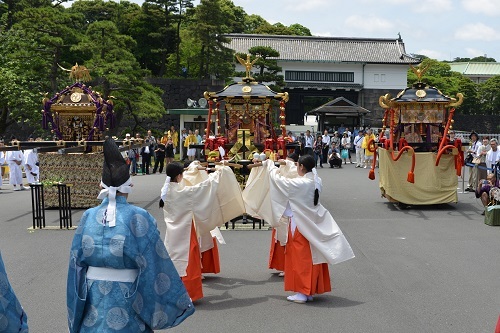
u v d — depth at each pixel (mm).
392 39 57125
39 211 13078
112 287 4367
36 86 31469
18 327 4227
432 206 16031
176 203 7449
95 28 33688
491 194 14000
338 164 31031
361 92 54562
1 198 19172
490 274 8898
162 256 4453
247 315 7062
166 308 4406
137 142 17500
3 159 22234
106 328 4297
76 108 16531
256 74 44438
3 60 31078
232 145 14742
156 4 46812
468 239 11586
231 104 15133
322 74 54156
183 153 32844
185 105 45656
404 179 15641
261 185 8219
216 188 7684
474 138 20344
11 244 11375
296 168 8461
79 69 17297
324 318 6914
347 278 8727
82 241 4430
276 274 9000
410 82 64938
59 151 13531
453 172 15734
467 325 6648
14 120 33156
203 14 44188
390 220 13938
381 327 6594
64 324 6801
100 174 15852
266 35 56000
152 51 46625
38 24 32250
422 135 16141
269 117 15211
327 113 43812
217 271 8609
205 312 7199
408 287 8219
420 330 6492
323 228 7430
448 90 67188
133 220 4418
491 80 68875
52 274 9070
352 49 55844
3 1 39906
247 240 11641
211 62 45594
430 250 10594
